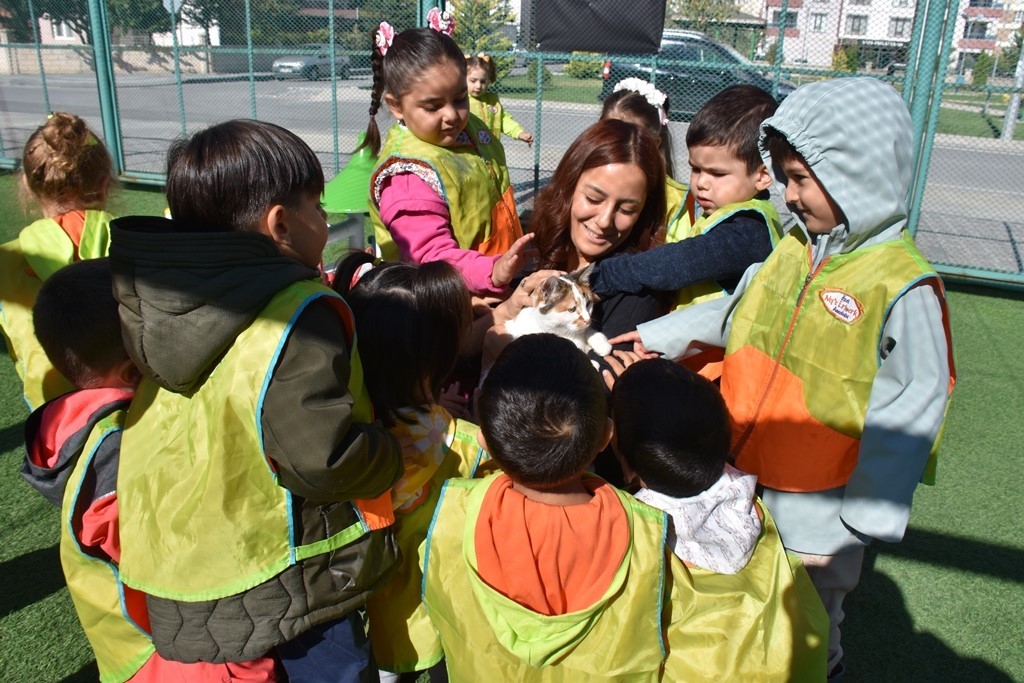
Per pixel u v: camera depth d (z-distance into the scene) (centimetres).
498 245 283
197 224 154
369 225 748
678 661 163
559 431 156
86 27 984
